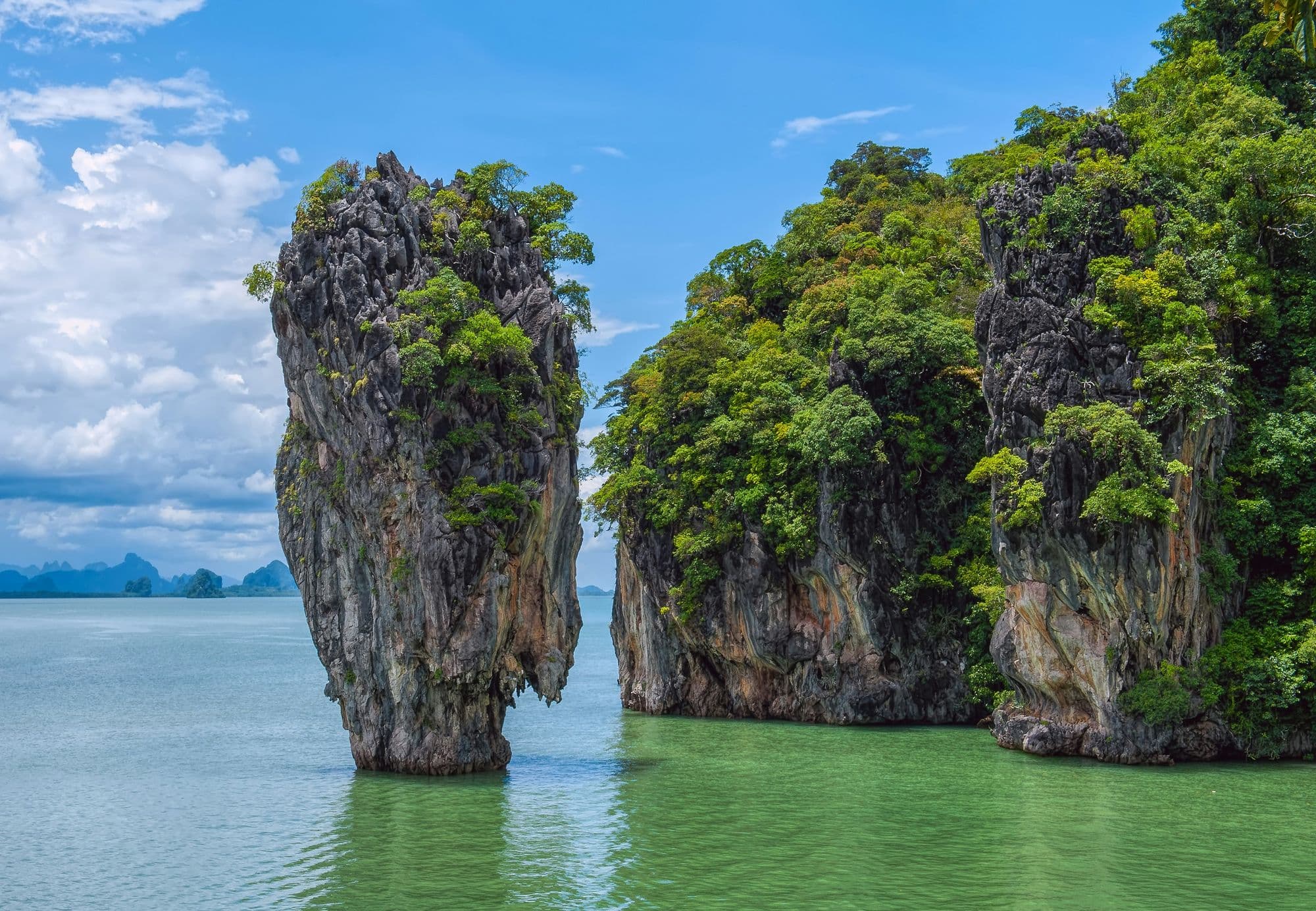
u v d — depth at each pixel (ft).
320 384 170.30
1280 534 189.47
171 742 224.33
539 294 179.73
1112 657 179.01
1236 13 275.59
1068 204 199.21
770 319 316.60
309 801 158.61
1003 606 203.00
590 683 363.76
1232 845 130.62
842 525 236.02
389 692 171.01
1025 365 191.42
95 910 111.14
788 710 253.24
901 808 151.43
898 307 250.78
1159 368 180.65
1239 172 207.41
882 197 345.92
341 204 175.11
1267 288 200.85
